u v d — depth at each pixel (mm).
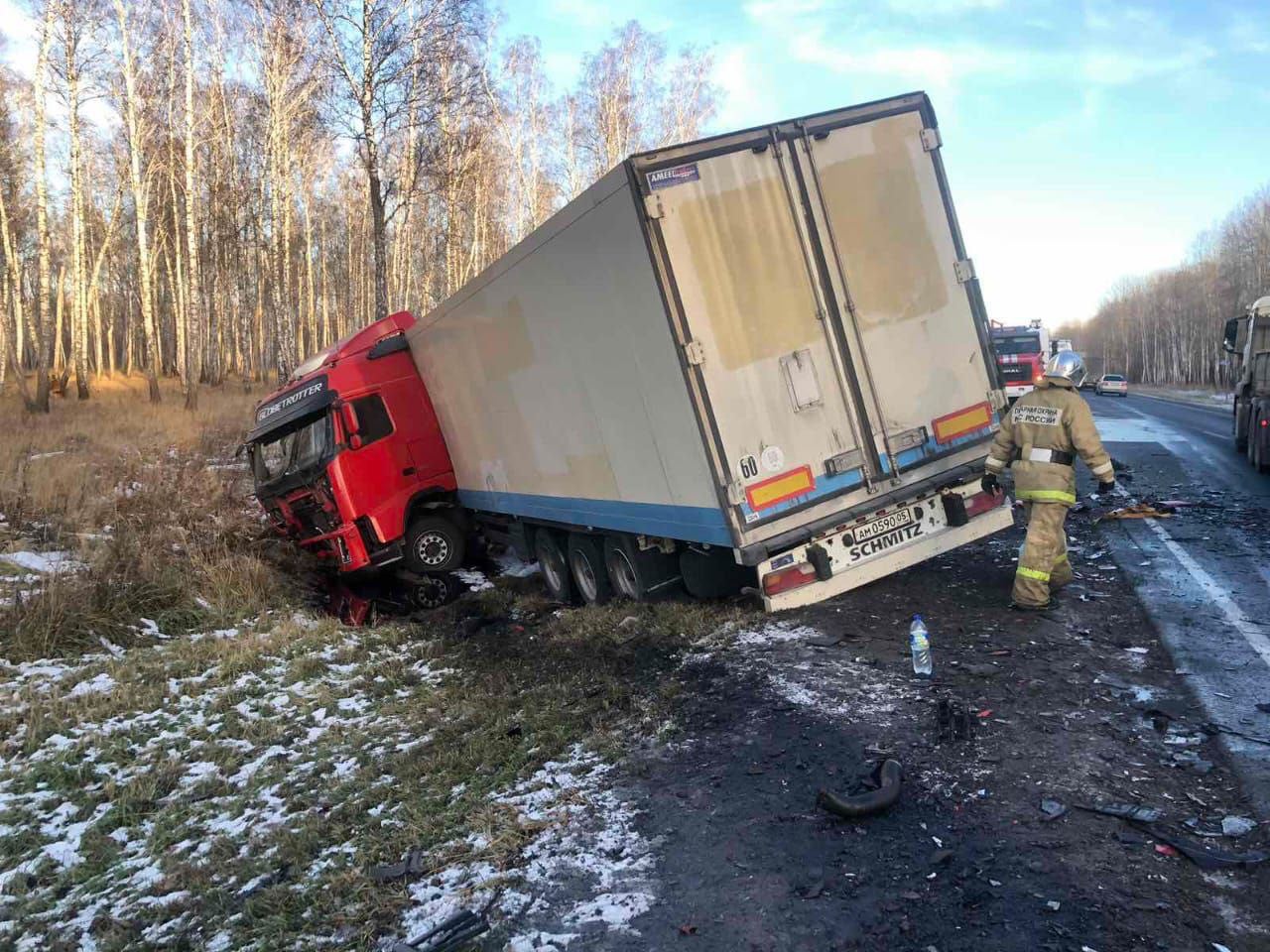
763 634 6223
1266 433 12109
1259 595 6191
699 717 4969
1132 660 5078
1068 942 2791
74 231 30562
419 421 11594
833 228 6008
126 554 10023
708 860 3516
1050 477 5926
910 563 6355
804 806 3809
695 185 5703
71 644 8523
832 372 6004
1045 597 6043
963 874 3207
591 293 6578
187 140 26062
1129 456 14914
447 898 3498
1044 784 3762
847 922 3020
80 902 4090
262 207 29750
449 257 29828
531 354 8055
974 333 6426
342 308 48219
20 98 31703
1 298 32969
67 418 23531
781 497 5855
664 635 6738
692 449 5957
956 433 6344
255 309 41875
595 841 3785
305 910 3615
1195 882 3057
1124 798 3609
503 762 4828
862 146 6133
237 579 10531
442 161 24625
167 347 50719
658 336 5879
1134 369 111938
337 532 11062
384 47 20062
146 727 6469
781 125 5922
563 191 35219
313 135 26938
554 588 9516
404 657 7777
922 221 6289
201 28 28609
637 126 33812
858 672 5234
